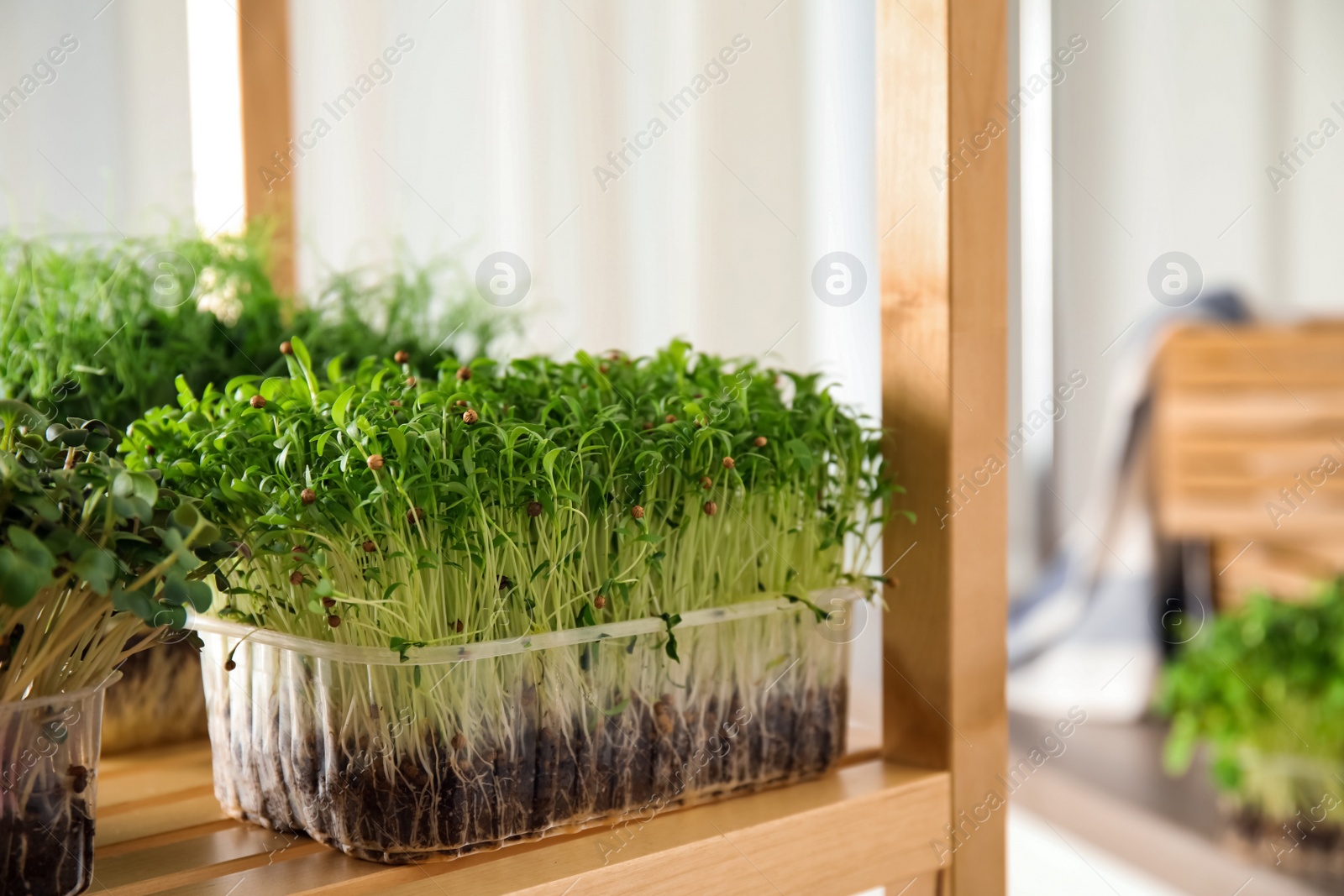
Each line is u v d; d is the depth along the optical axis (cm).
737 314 188
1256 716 200
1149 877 200
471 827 76
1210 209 357
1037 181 350
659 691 85
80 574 58
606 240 179
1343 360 267
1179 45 351
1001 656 101
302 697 77
